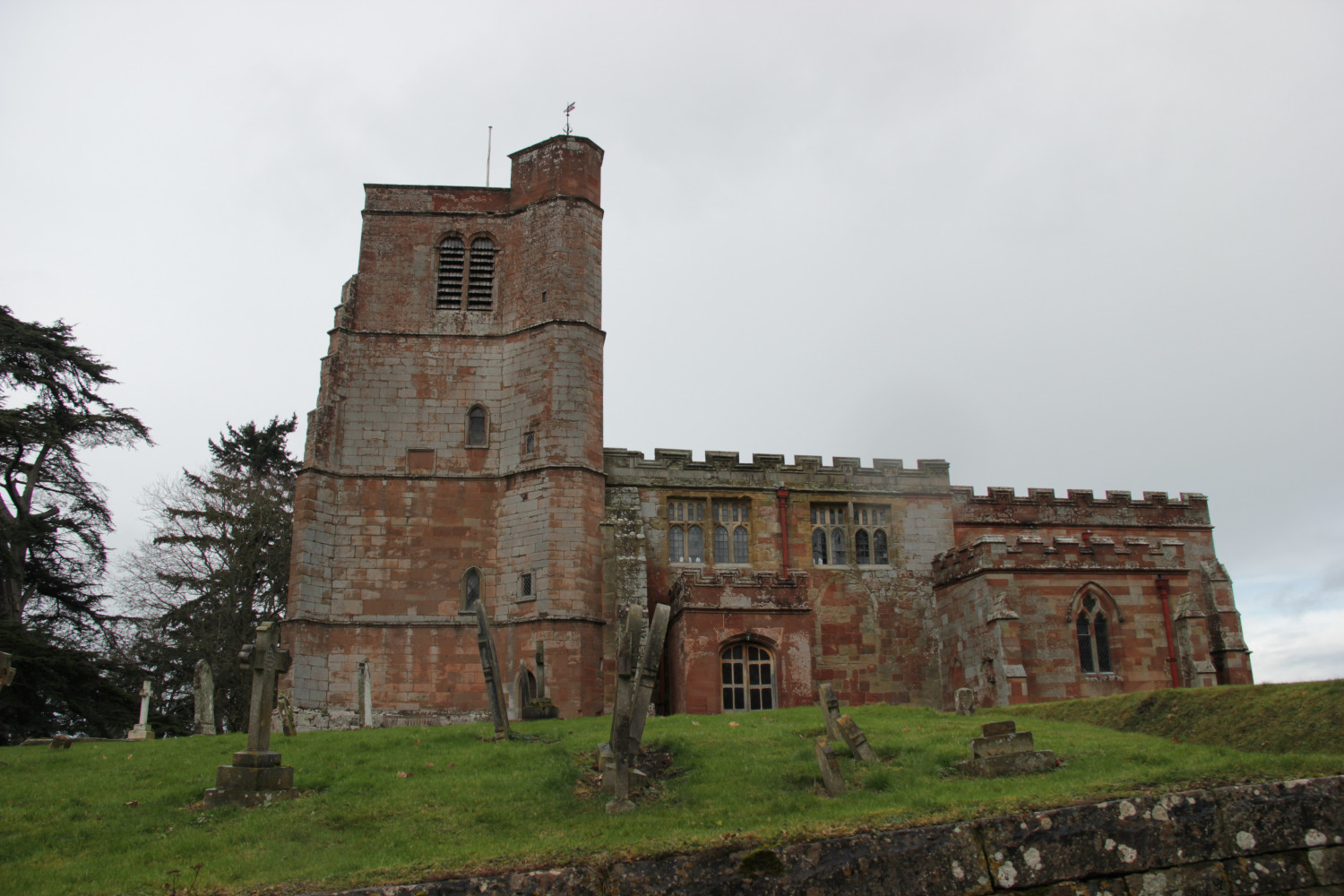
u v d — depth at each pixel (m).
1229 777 12.86
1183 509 40.47
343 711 34.09
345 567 35.88
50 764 20.28
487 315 39.59
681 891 10.10
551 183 40.16
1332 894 10.34
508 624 35.38
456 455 37.56
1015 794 13.32
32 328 44.88
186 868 12.72
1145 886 10.24
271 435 61.31
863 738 18.05
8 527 41.12
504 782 17.00
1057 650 31.92
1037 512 39.75
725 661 31.75
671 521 37.97
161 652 47.81
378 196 40.62
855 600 37.50
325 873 12.02
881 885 10.12
